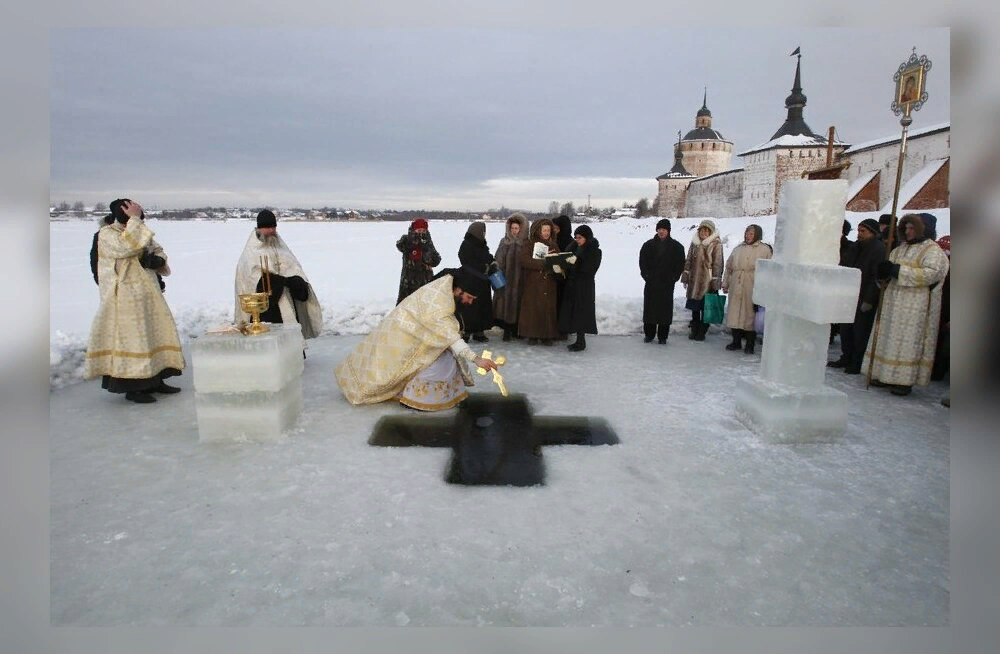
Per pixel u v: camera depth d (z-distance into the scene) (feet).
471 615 8.21
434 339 15.90
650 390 18.81
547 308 24.80
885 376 18.51
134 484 12.03
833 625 8.14
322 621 8.10
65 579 8.96
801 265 14.14
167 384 19.02
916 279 17.51
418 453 13.60
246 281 19.65
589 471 12.73
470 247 24.80
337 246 123.54
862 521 10.80
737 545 9.99
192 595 8.63
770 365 15.47
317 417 15.94
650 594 8.70
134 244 16.03
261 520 10.65
